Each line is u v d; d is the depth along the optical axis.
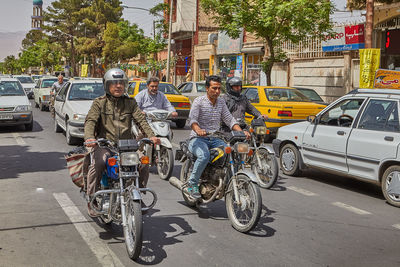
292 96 13.10
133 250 4.31
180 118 16.56
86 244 4.80
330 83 22.14
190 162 6.21
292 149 8.74
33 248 4.66
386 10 18.58
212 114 5.91
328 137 7.85
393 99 6.98
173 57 40.44
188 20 38.59
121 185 4.55
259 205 5.07
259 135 7.77
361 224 5.79
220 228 5.45
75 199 6.63
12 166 9.11
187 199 6.25
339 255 4.66
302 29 18.98
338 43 21.41
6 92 15.71
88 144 4.59
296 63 24.38
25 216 5.76
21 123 14.72
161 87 17.08
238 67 30.94
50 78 25.19
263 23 18.66
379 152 6.88
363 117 7.36
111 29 60.59
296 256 4.60
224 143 5.76
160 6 40.31
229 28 19.27
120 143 4.55
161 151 8.38
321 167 8.09
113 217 4.72
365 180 7.23
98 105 4.93
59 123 13.85
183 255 4.56
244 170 5.30
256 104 13.00
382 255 4.70
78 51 70.88
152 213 6.06
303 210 6.38
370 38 15.38
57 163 9.45
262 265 4.34
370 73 15.33
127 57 58.59
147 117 8.62
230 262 4.40
